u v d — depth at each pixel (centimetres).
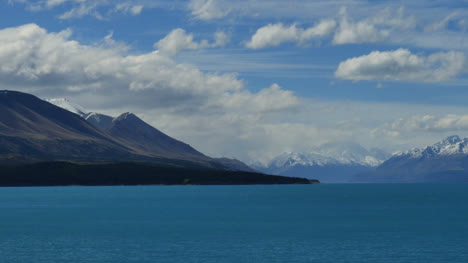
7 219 15188
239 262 8444
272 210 18612
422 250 9438
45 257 8894
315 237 11094
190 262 8456
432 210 18688
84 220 14775
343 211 18200
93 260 8631
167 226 13200
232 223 13900
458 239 10744
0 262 8488
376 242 10388
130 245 10069
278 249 9594
